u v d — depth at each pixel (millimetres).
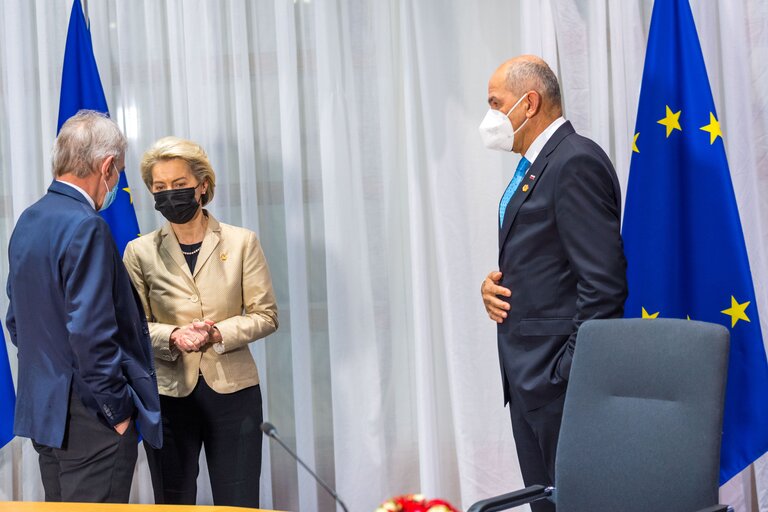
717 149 2602
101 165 2256
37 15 3186
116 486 2211
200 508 1637
